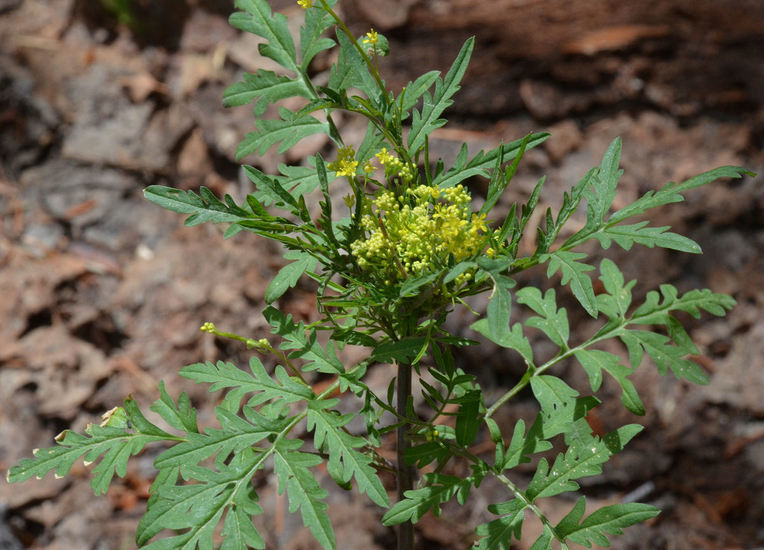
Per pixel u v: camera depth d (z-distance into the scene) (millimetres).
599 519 1380
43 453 1431
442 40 4777
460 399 1497
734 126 4270
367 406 1428
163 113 4527
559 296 3746
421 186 1406
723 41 4680
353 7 4992
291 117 1588
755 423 3547
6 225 4090
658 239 1373
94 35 4805
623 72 4480
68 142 4395
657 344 1495
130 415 1467
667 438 3525
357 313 1507
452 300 1420
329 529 1252
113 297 3873
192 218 1321
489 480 3434
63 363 3678
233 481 1297
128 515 3393
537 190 1373
